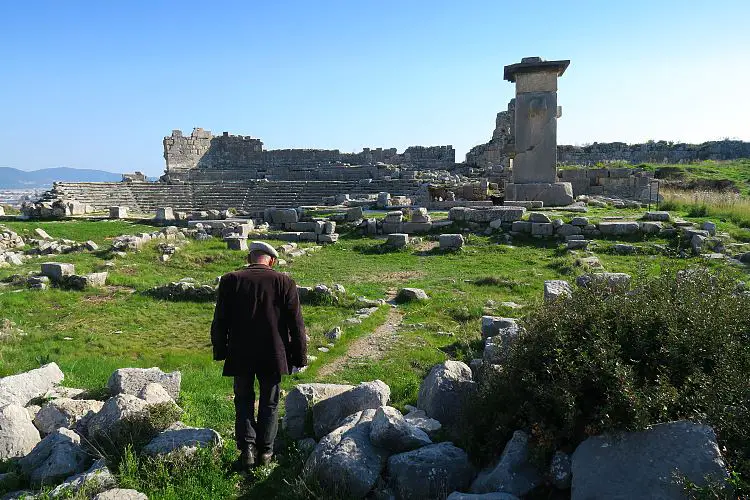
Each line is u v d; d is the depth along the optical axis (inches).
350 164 1983.3
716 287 200.1
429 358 305.9
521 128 908.0
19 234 888.3
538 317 186.1
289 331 196.5
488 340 281.9
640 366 161.5
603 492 131.6
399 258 663.1
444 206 959.6
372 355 318.3
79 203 1269.7
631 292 198.7
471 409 180.7
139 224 1052.5
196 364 321.7
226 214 1057.5
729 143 1758.1
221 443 187.5
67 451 179.3
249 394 189.5
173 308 455.5
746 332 172.4
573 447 152.3
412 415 204.5
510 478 149.8
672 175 1389.0
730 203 825.5
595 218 741.9
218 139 2078.0
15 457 187.9
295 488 160.1
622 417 142.9
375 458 165.6
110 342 366.6
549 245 677.9
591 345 162.2
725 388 143.6
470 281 520.4
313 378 280.7
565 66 888.3
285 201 1476.4
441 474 157.9
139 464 174.1
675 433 135.2
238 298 190.2
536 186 903.7
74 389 248.5
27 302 466.6
